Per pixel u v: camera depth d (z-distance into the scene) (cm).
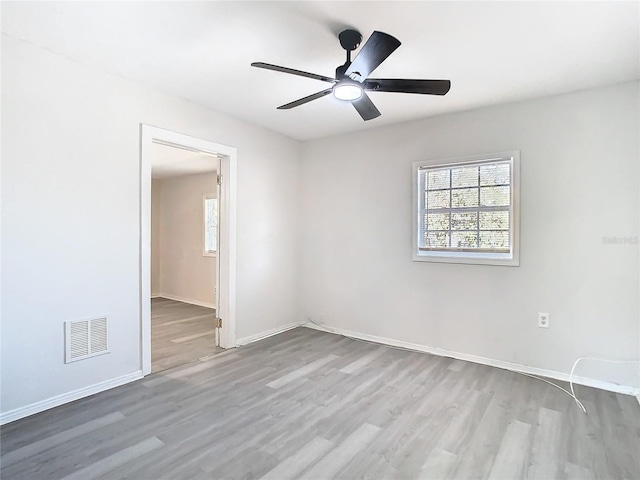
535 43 229
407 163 391
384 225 409
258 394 276
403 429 227
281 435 220
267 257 432
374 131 415
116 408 252
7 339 232
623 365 287
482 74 273
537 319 320
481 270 347
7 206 231
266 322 434
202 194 655
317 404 260
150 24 215
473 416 244
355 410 252
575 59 249
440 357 362
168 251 716
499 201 339
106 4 195
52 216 252
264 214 427
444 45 232
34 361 244
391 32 219
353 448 207
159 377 308
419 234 384
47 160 248
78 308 266
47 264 249
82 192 267
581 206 301
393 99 324
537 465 193
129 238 297
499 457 200
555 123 311
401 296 397
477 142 348
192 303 657
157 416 241
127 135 294
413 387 290
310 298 473
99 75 275
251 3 194
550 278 314
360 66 201
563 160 308
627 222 285
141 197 304
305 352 376
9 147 231
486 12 198
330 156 451
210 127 359
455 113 359
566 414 247
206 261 644
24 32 225
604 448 208
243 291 403
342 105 346
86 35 228
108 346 284
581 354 302
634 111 282
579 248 302
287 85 303
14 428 224
